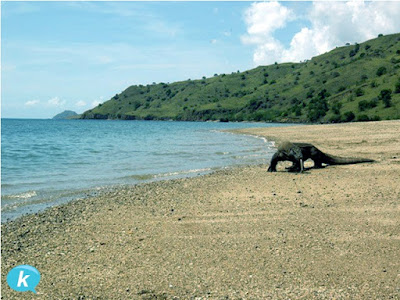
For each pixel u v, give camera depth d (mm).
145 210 12070
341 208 11453
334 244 8516
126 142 45656
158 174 19656
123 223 10680
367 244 8469
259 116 198250
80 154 30234
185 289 6562
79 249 8664
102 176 19109
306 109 170500
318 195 13297
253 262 7656
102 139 53375
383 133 40594
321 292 6352
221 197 13656
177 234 9578
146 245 8828
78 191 15227
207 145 38312
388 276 6914
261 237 9125
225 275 7086
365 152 25000
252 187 15289
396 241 8602
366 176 16625
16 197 14141
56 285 6805
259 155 28234
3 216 11516
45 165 23359
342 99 154625
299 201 12547
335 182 15578
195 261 7793
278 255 7984
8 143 45094
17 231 10031
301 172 18672
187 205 12594
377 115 117375
